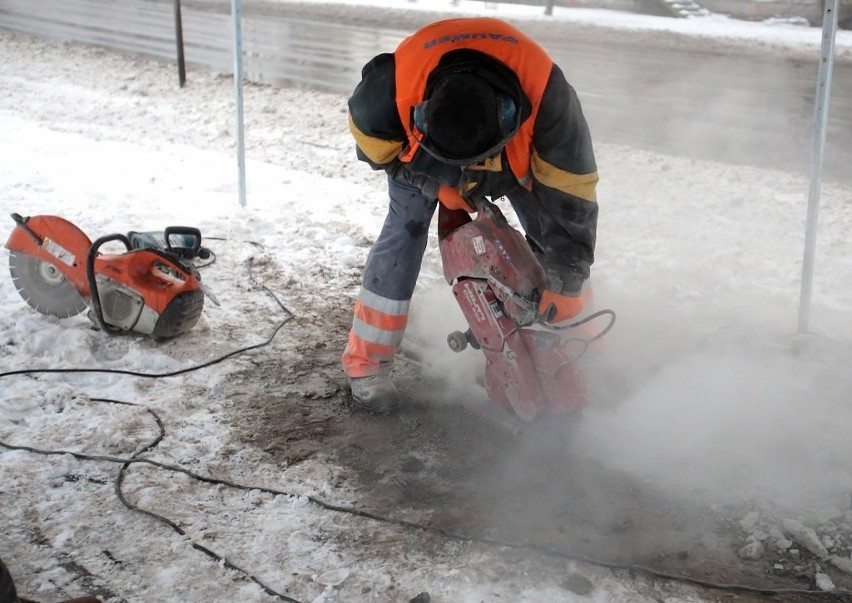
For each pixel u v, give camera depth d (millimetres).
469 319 3916
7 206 6773
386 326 4070
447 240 3891
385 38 17109
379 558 3152
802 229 6777
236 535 3256
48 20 18219
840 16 20203
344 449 3871
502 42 3406
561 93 3430
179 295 4613
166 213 6793
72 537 3211
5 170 7680
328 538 3264
